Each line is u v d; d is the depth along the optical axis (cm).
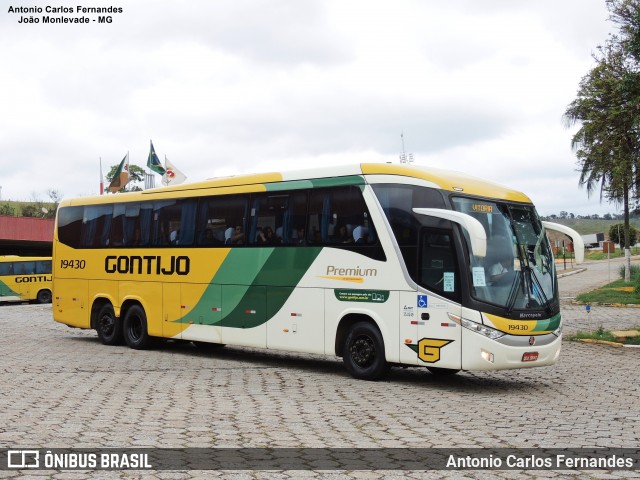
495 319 1245
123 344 2009
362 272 1384
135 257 1898
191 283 1736
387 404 1132
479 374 1498
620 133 2494
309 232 1486
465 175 1409
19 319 3038
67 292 2105
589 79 2578
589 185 3309
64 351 1859
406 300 1316
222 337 1656
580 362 1675
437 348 1273
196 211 1747
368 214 1389
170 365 1603
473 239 1196
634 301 3275
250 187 1623
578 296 3650
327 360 1730
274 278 1544
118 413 1030
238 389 1266
